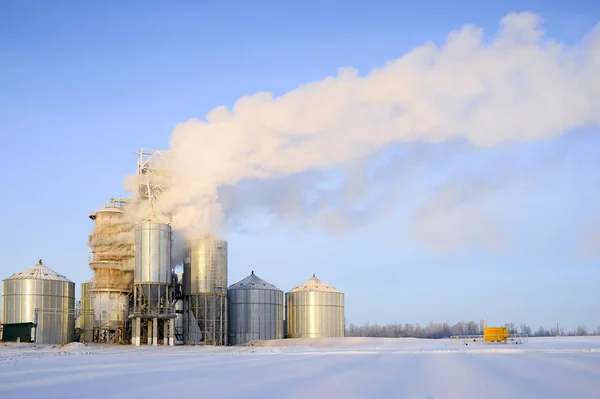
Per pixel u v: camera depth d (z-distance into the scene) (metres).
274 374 53.44
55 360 77.12
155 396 39.72
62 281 130.88
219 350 106.12
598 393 39.94
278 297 143.00
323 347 116.44
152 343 119.44
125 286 125.62
